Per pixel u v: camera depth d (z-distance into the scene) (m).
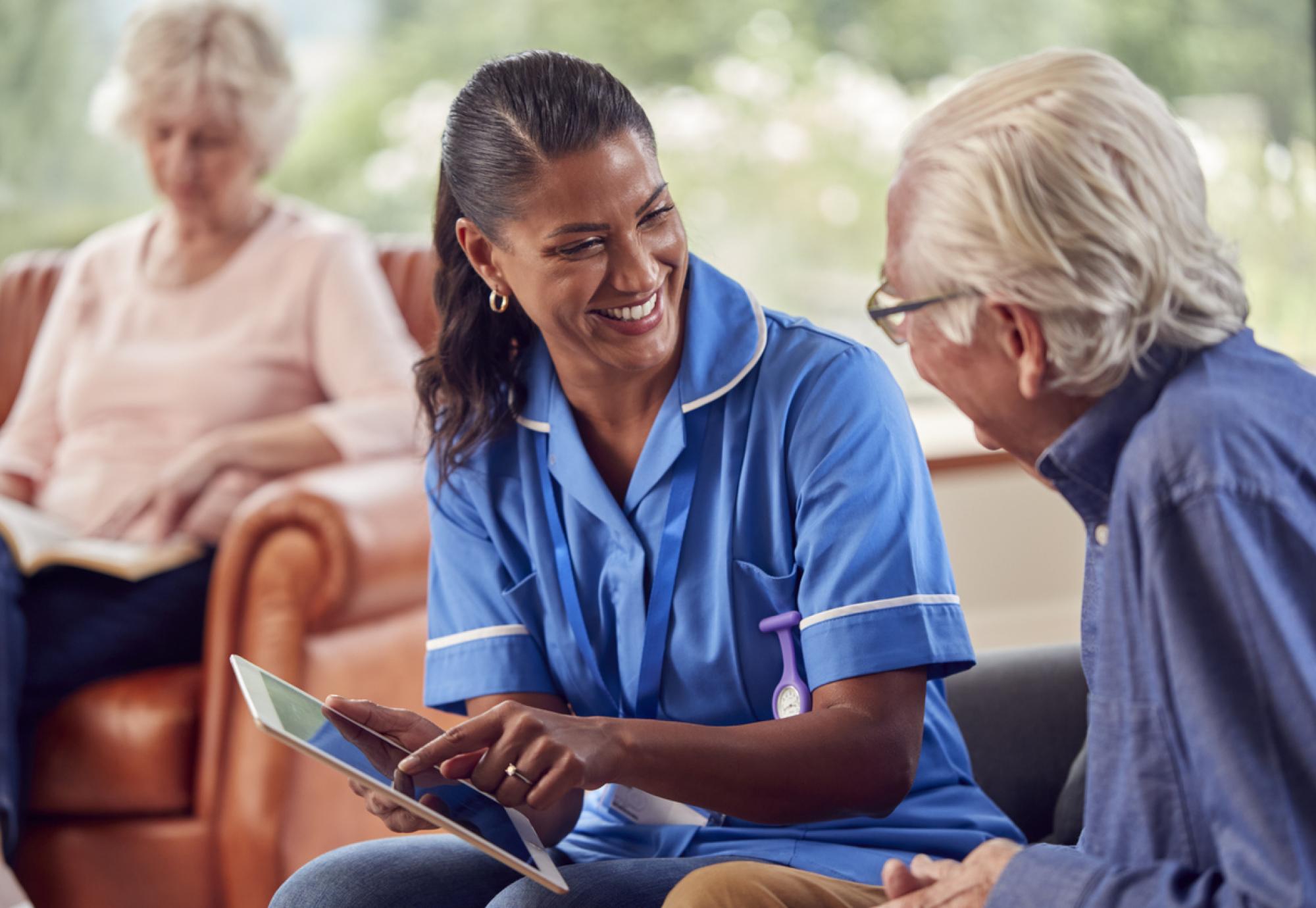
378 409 2.32
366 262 2.49
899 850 1.18
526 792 1.05
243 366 2.41
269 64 2.45
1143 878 0.81
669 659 1.25
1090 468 0.90
